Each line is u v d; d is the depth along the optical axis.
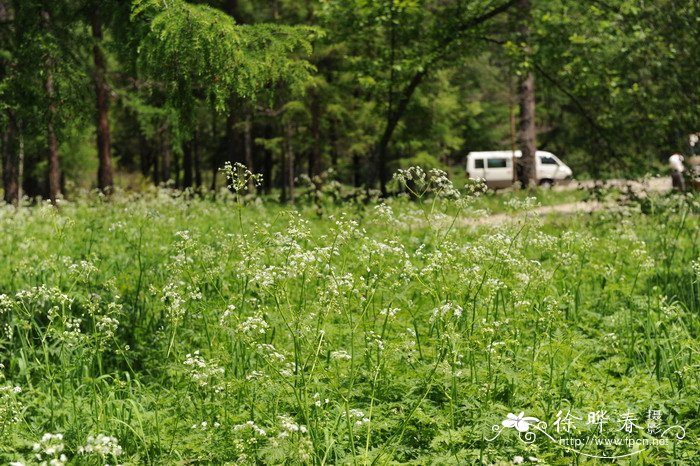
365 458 5.11
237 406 6.04
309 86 28.80
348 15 19.67
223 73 8.09
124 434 5.72
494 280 7.33
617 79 17.03
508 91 45.31
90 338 6.82
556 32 18.27
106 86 21.22
